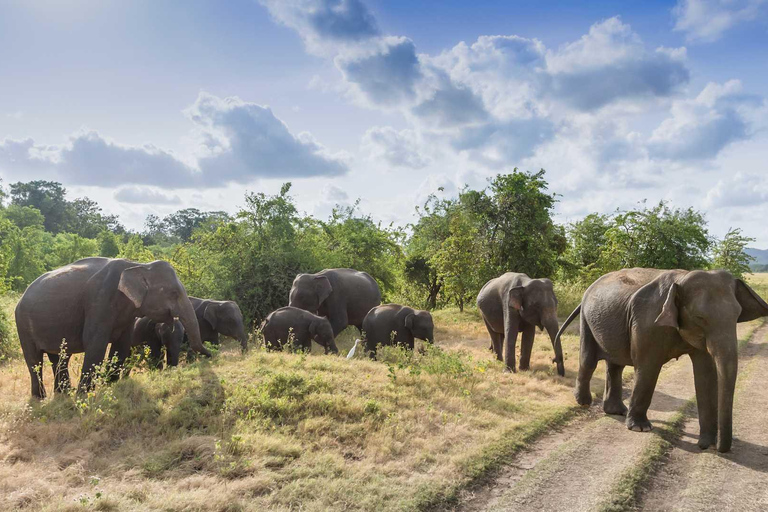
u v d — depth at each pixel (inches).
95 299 318.3
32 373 320.8
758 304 237.8
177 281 344.5
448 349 553.0
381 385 315.9
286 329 497.0
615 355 291.0
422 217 1163.9
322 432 245.9
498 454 231.6
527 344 450.9
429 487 193.8
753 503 185.6
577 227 1275.8
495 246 885.8
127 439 234.7
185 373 315.3
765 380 398.3
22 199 3988.7
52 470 199.2
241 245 748.0
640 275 292.8
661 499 192.1
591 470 215.5
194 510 168.2
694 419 297.4
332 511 173.3
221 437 231.9
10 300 704.4
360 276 645.3
